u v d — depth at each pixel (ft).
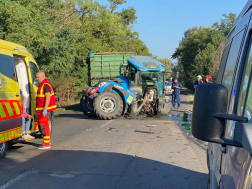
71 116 45.01
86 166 18.17
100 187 14.61
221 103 5.37
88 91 39.63
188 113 47.52
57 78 63.93
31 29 45.55
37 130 25.36
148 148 22.89
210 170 9.56
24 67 24.23
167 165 18.37
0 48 19.98
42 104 22.75
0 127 18.71
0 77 19.21
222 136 5.33
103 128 32.48
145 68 42.01
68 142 25.44
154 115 44.21
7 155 21.07
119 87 40.45
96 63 63.77
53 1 62.39
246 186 4.42
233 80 7.16
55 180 15.61
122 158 20.02
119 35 114.32
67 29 56.90
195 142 25.13
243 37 7.05
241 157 5.03
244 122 4.92
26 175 16.42
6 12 41.42
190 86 140.05
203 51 124.67
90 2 82.28
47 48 49.67
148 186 14.76
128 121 37.78
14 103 20.83
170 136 27.71
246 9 7.76
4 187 14.51
